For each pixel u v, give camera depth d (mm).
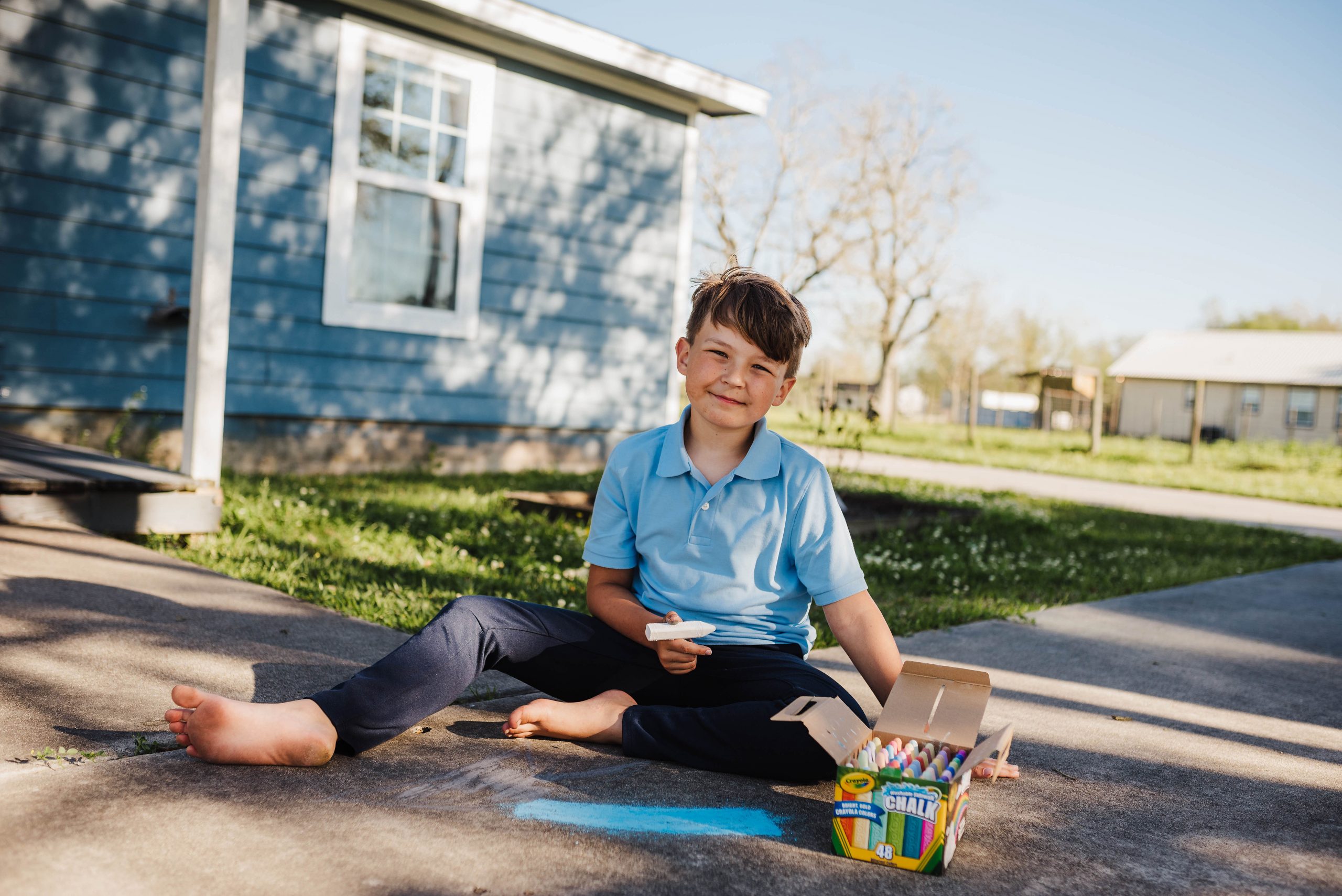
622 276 8352
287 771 1796
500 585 3652
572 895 1404
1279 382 34750
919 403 43188
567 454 8234
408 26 6863
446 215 7293
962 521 6707
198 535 4145
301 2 6418
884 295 32344
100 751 1815
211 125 4270
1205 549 6844
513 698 2396
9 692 2096
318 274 6691
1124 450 22203
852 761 1668
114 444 5836
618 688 2111
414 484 6434
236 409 6422
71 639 2506
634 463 2115
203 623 2771
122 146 5992
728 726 1918
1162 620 4125
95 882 1343
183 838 1493
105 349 6023
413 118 7035
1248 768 2252
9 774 1683
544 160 7727
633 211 8352
